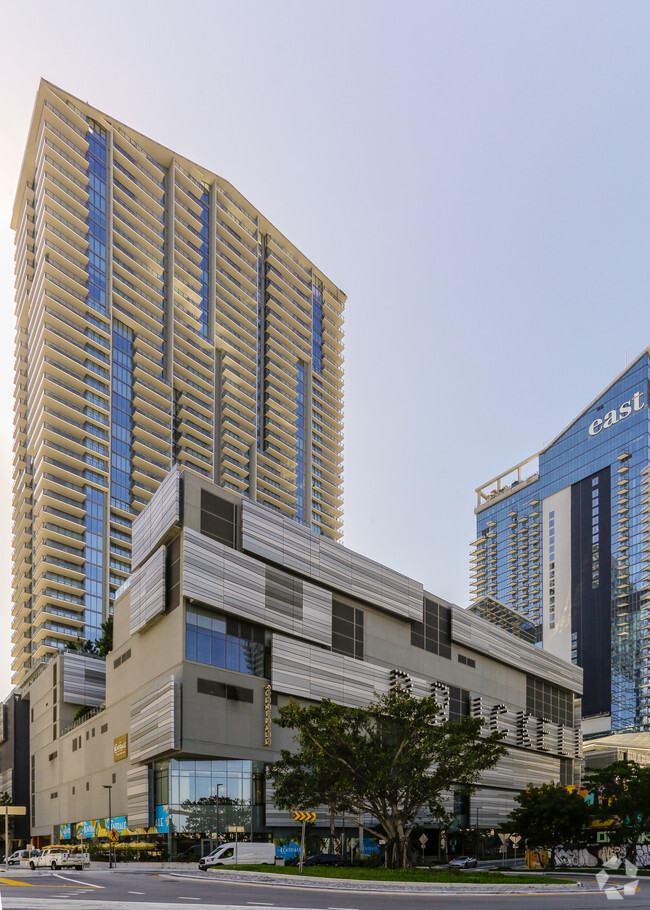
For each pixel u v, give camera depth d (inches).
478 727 2201.0
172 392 6761.8
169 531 2861.7
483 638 4411.9
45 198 5989.2
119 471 6181.1
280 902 1107.3
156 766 2896.2
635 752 5551.2
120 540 6053.2
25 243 6786.4
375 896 1288.1
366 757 2000.5
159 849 2770.7
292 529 3228.3
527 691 4864.7
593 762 5777.6
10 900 1115.9
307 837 2947.8
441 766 2047.2
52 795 4448.8
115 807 3294.8
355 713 2103.8
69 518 5792.3
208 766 2787.9
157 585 2918.3
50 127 6176.2
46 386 5767.7
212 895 1256.2
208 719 2731.3
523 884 1578.5
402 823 2064.5
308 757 2033.7
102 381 6171.3
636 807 2999.5
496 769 4293.8
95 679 4569.4
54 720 4525.1
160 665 2898.6
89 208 6353.3
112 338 6333.7
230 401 7460.6
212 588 2805.1
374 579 3639.3
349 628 3462.1
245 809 2787.9
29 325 6520.7
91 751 3742.6
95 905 1003.3
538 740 4756.4
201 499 2883.9
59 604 5600.4
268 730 2925.7
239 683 2871.6
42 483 5629.9
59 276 6013.8
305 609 3216.0
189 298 7239.2
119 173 6638.8
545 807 3161.9
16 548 6692.9
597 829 3255.4
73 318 6038.4
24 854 3447.3
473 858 3412.9
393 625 3750.0
